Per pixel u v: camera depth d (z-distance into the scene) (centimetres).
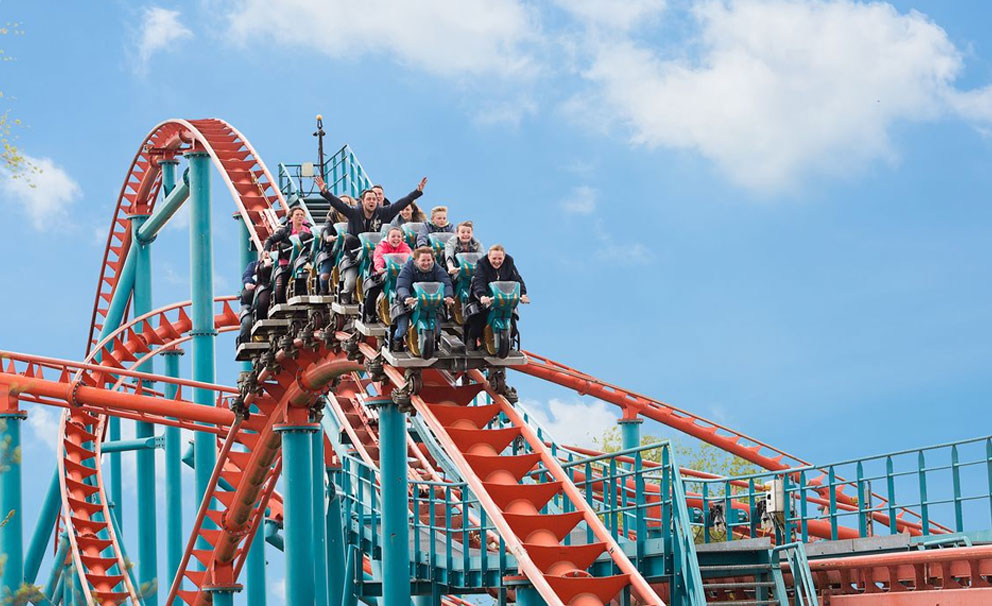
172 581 4050
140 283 4712
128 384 4175
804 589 2362
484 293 2153
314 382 2798
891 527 2417
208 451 3938
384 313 2234
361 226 2411
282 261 2680
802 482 2544
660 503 2231
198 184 4019
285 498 2938
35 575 4359
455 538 3169
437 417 2217
